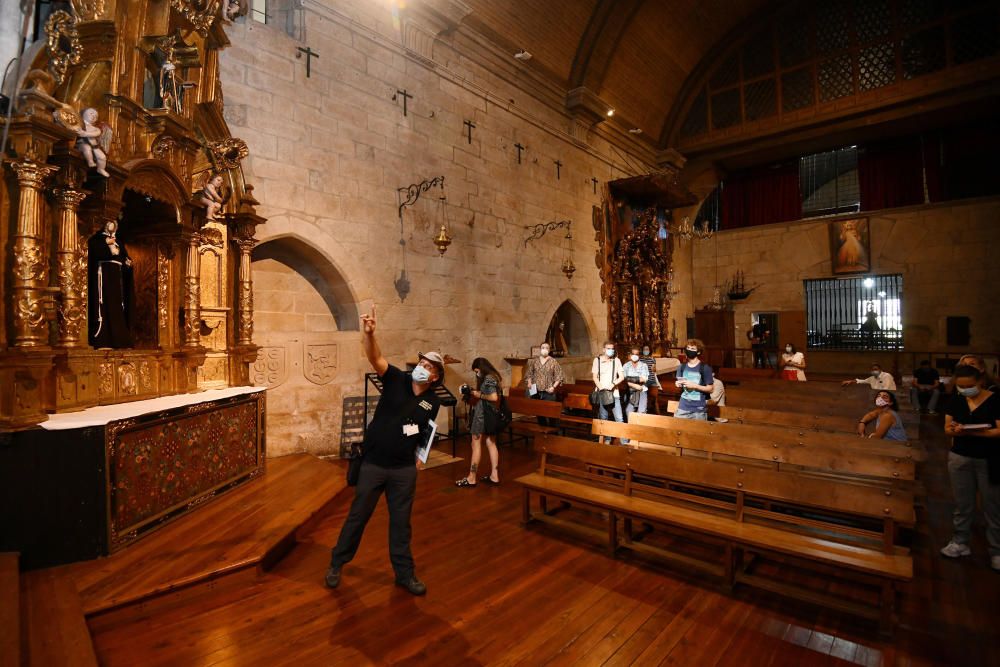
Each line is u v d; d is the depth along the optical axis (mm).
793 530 3635
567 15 11250
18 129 3395
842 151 17359
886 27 14531
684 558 3943
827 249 17016
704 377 6242
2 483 3295
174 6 4719
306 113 7098
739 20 15828
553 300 11992
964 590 3699
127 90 4340
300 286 7477
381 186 8086
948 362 14820
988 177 14836
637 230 14680
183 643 2910
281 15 7355
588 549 4379
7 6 3707
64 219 3752
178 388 4992
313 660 2785
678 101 16781
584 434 8242
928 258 15375
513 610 3361
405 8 8406
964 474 4191
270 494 5062
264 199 6590
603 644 2992
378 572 3875
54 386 3699
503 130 10727
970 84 13359
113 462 3615
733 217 19312
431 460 7480
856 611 3154
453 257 9367
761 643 3023
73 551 3473
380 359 3537
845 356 16484
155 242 5059
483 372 6273
